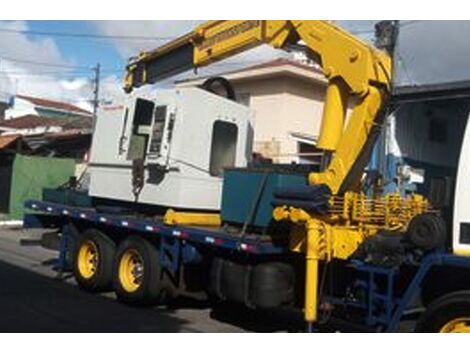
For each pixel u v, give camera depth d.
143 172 11.20
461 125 7.37
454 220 7.04
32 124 48.84
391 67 8.66
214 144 11.05
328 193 8.55
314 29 9.22
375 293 7.85
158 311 10.60
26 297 11.01
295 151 27.06
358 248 8.20
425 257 7.27
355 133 8.55
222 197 9.98
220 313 10.74
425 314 6.96
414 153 8.11
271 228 9.11
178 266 10.26
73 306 10.49
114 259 11.45
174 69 12.09
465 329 6.69
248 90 28.11
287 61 26.59
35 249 17.84
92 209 12.27
